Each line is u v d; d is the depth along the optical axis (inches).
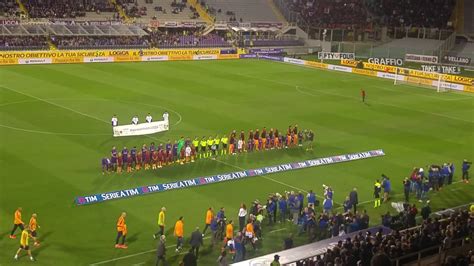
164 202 1473.9
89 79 3056.1
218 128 2175.2
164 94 2748.5
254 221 1258.6
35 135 1977.1
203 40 4271.7
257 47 4439.0
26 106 2381.9
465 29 4512.8
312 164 1823.3
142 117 2287.2
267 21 4790.8
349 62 3833.7
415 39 4537.4
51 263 1130.0
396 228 1196.5
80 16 4151.1
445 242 1006.4
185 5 4616.1
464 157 1958.7
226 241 1211.2
